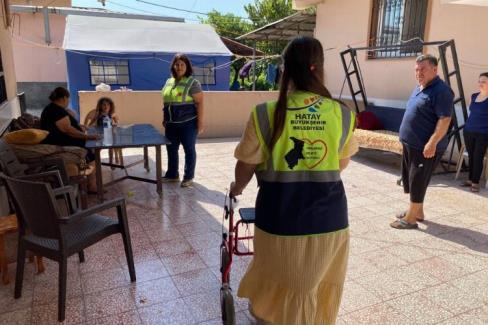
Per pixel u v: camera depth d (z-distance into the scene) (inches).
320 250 66.0
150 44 455.2
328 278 72.8
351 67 327.3
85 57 446.0
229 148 294.0
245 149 64.7
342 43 338.0
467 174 230.2
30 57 536.4
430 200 184.4
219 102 332.5
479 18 225.5
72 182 151.9
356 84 324.5
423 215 158.2
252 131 63.7
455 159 245.4
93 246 131.0
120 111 305.4
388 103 291.9
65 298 95.2
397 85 283.7
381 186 207.3
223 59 507.2
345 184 210.1
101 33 456.8
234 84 688.4
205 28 516.7
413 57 267.7
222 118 336.2
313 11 383.2
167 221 154.3
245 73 618.5
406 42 245.3
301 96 63.2
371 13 302.7
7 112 208.1
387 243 138.0
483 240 141.3
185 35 488.1
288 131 62.4
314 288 69.4
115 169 234.1
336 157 65.3
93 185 188.5
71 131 172.4
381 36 300.2
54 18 537.0
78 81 449.7
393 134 254.4
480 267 121.9
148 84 477.7
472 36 230.7
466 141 198.8
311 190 64.6
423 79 139.6
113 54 452.8
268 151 64.1
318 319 73.9
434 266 122.1
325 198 65.1
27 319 93.4
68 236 98.1
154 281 110.7
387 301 103.3
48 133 158.7
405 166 155.6
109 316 95.1
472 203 180.5
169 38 474.9
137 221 154.0
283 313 69.9
